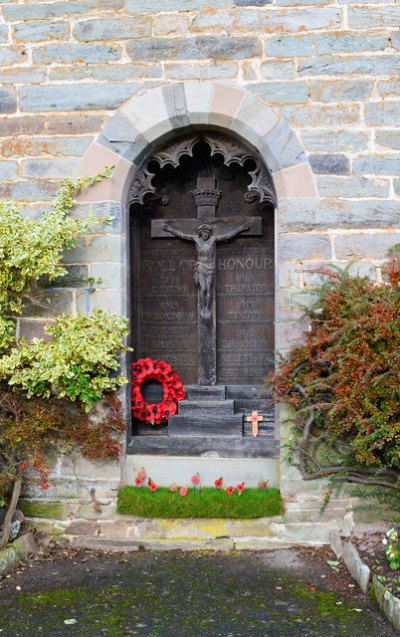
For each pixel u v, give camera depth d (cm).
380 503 420
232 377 493
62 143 445
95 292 444
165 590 364
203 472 450
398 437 368
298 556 413
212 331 484
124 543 434
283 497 432
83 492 447
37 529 447
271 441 452
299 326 430
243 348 492
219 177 494
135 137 439
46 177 447
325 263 428
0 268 421
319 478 428
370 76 424
